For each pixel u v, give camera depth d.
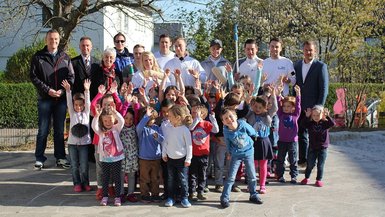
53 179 7.05
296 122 6.92
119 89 7.25
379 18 14.83
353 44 14.02
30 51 15.48
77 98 6.46
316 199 6.09
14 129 13.15
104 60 7.04
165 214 5.48
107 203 5.90
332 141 12.20
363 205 5.84
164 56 7.55
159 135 5.93
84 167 6.44
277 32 18.62
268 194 6.32
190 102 6.19
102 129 5.86
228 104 5.98
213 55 7.69
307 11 16.06
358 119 14.26
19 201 5.99
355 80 14.23
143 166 5.94
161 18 11.86
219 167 6.41
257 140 6.32
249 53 7.68
